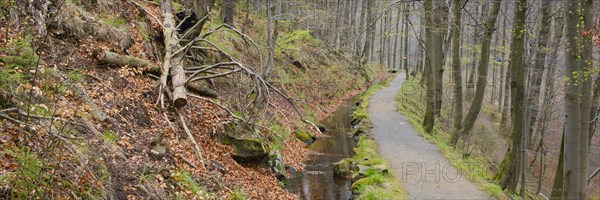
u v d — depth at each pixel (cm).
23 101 468
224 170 751
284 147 1170
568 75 716
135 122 677
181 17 1130
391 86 3319
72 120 504
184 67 955
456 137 1494
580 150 743
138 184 498
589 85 731
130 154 568
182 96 787
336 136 1573
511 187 1000
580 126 740
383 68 4853
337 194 917
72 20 746
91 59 738
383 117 1847
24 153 389
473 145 1703
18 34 583
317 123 1698
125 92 729
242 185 741
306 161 1192
